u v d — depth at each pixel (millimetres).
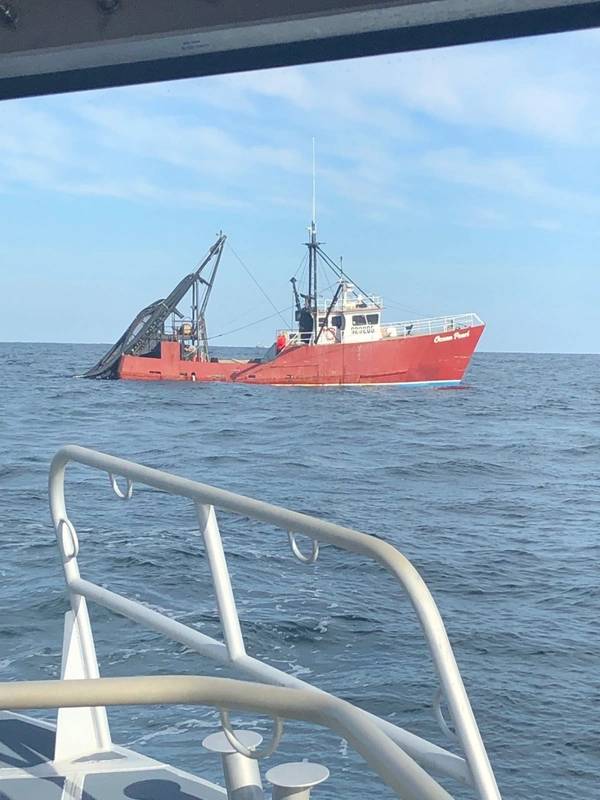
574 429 48812
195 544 14883
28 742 3000
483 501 24375
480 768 1807
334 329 62844
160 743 5656
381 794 4957
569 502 24281
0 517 17734
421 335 62969
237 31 2236
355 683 8133
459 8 2074
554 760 6586
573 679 8609
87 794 2666
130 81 2506
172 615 10555
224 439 40750
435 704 1889
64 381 70750
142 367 67625
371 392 62938
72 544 3156
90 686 1475
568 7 2094
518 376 104438
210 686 1496
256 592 11469
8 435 40000
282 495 25078
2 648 8688
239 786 2201
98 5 2287
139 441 39188
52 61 2428
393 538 18172
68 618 3160
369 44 2244
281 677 2318
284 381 63062
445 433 45812
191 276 66188
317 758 5438
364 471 31000
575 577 13859
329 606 10766
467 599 12414
